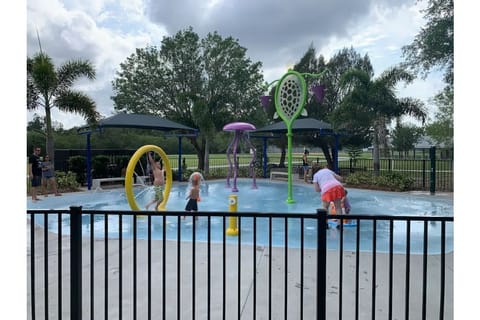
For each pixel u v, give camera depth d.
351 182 15.59
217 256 5.12
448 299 3.70
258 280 4.21
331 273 4.45
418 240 7.03
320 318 2.76
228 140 30.55
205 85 24.02
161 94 23.81
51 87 14.14
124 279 4.27
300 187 16.45
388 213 10.05
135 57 23.88
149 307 2.91
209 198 13.03
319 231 2.77
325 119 23.48
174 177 19.33
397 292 3.89
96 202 11.96
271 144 25.02
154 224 8.45
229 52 24.03
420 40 17.91
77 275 2.97
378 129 18.84
